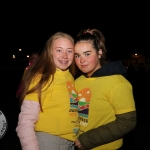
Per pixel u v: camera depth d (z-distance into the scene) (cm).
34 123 198
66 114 201
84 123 211
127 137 509
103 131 197
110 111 203
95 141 199
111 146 205
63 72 216
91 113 207
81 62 216
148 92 1162
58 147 198
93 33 223
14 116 661
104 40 227
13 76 2062
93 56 215
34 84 196
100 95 203
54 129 197
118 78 202
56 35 220
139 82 1664
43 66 207
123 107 193
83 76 229
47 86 197
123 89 195
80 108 215
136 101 926
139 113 724
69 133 203
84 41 215
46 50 214
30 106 193
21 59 4291
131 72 2091
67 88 210
